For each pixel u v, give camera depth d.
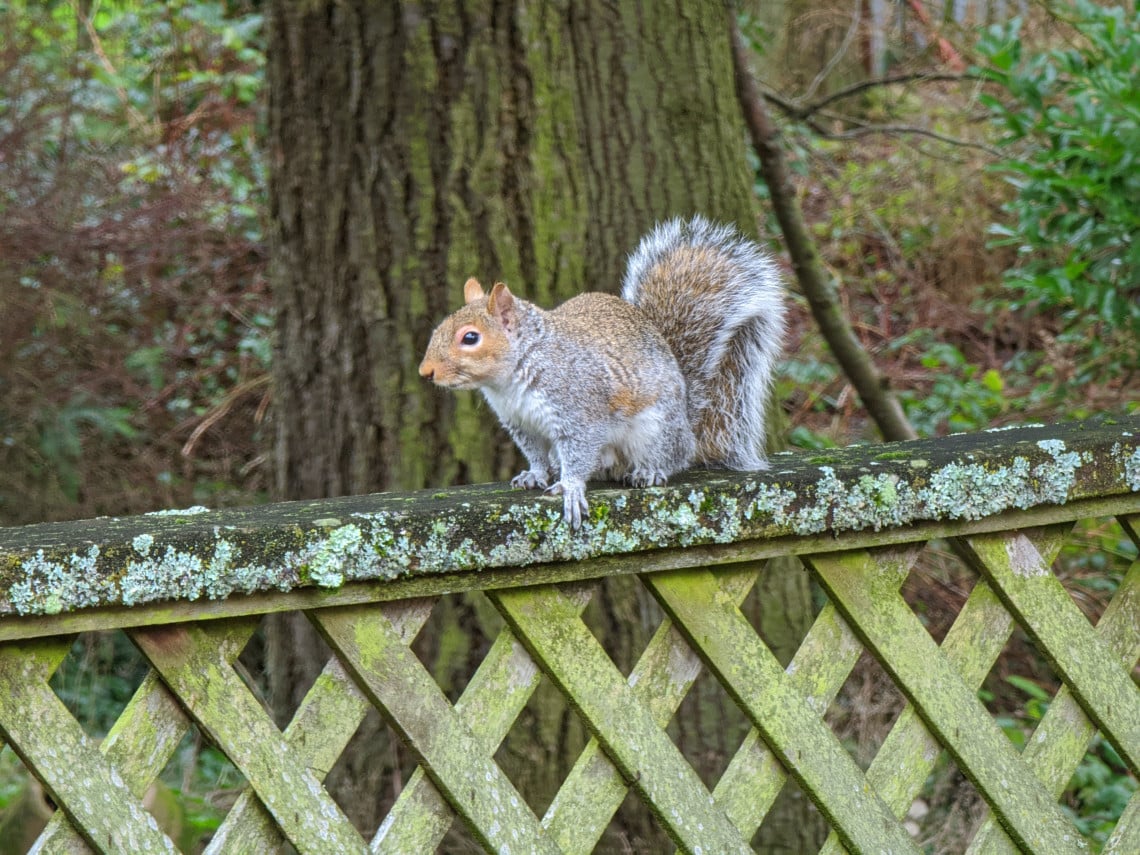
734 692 3.76
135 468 12.48
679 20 7.21
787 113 11.16
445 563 3.36
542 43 6.96
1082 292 9.92
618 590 7.01
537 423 5.08
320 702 3.35
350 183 7.20
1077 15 10.74
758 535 3.72
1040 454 4.03
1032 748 4.12
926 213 16.50
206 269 13.34
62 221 12.45
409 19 6.96
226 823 3.24
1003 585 4.08
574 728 6.87
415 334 7.14
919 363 15.29
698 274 5.59
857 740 9.77
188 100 15.00
